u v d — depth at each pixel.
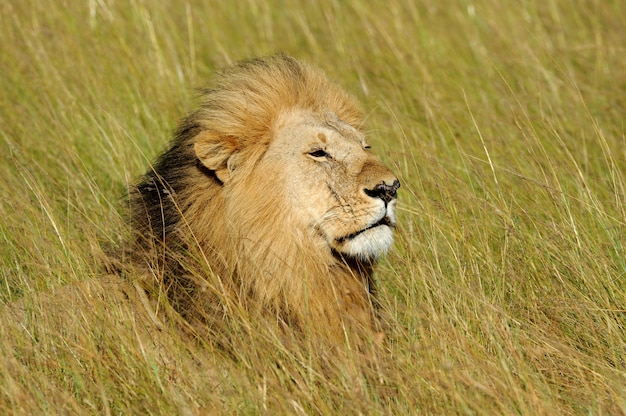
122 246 10.32
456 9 19.61
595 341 9.54
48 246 10.26
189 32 17.42
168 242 9.70
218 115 9.62
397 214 11.79
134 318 9.22
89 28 17.25
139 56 16.45
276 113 9.65
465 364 8.74
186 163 9.77
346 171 9.40
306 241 9.40
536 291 10.46
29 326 9.46
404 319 9.93
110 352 8.92
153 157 13.55
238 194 9.41
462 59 17.62
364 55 17.62
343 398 8.34
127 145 13.59
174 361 8.91
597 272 10.36
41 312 9.34
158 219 9.89
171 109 14.99
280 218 9.35
